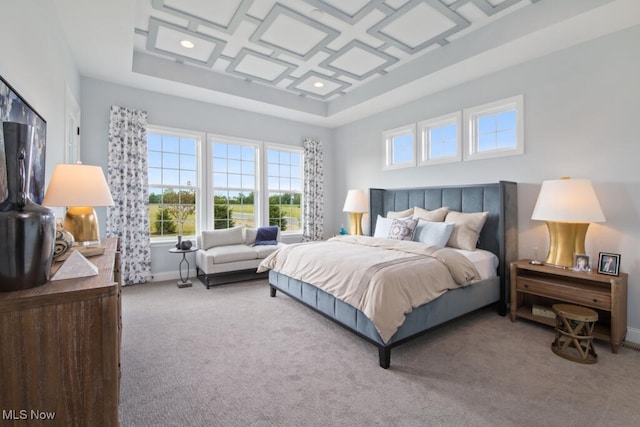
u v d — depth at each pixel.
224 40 3.39
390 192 4.75
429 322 2.41
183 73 4.01
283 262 3.37
